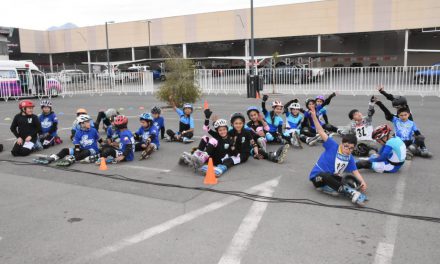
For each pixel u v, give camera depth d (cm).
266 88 2183
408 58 4581
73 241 374
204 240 371
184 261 332
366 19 4016
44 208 462
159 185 543
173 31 5081
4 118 1336
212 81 2255
